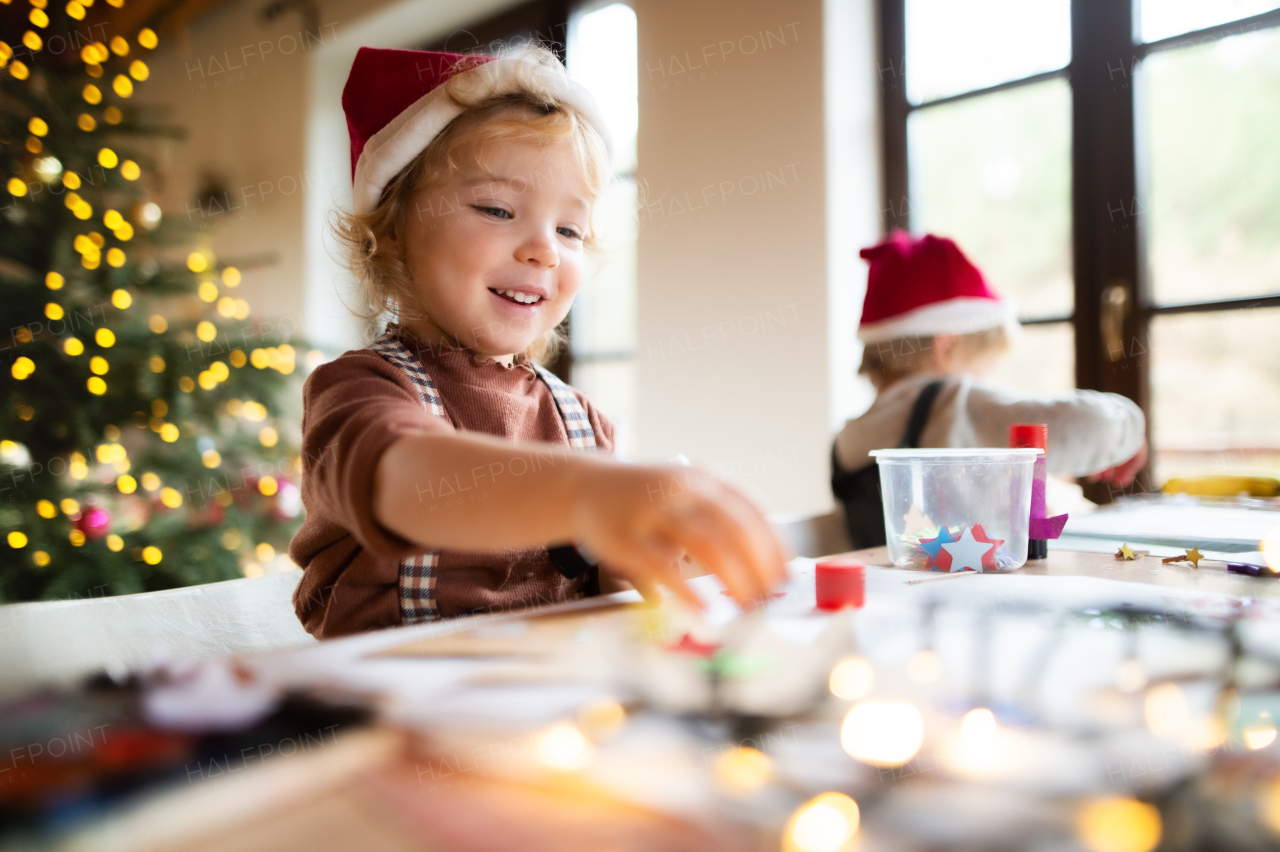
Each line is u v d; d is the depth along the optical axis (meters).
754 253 1.95
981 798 0.20
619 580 0.79
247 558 2.26
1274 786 0.21
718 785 0.21
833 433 1.82
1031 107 1.71
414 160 0.80
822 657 0.34
